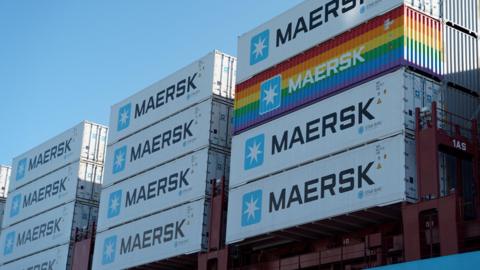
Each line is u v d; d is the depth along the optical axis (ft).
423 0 108.06
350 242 115.14
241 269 128.98
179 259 142.10
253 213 121.49
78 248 175.94
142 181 155.12
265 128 124.06
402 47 103.04
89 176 188.03
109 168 168.04
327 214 107.14
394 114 101.35
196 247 133.69
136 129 162.30
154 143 154.81
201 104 143.84
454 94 107.86
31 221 200.75
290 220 113.39
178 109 150.20
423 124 100.37
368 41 108.58
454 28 111.14
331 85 112.98
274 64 125.70
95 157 190.08
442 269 84.84
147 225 149.18
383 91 103.96
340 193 106.11
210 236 132.67
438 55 107.34
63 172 192.85
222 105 143.02
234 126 131.95
